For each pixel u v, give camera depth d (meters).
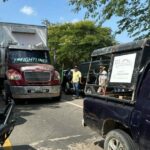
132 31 15.09
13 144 8.00
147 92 5.41
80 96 18.30
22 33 16.78
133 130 5.52
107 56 6.98
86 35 41.38
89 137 8.61
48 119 11.19
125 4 14.70
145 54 5.73
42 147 7.75
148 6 14.58
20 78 14.81
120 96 6.35
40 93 15.12
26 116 11.75
